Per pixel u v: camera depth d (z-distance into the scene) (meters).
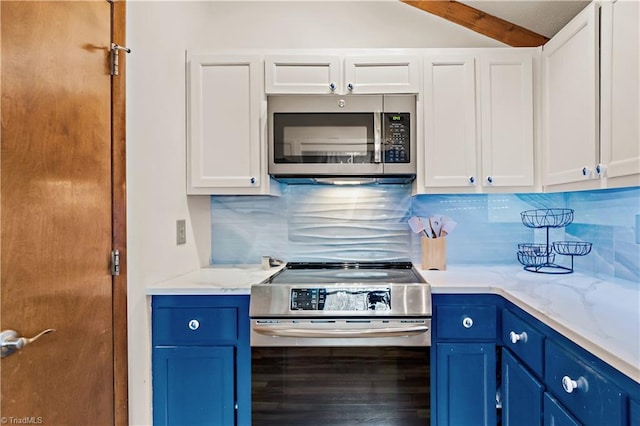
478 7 2.07
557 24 2.00
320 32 2.30
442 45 2.26
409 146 1.89
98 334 1.32
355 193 2.26
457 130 1.90
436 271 1.96
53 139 1.11
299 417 1.58
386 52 1.91
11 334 0.96
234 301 1.63
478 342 1.59
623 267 1.68
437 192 1.91
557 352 1.14
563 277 1.78
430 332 1.58
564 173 1.65
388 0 2.29
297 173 1.89
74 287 1.20
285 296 1.59
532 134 1.89
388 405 1.57
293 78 1.90
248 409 1.62
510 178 1.89
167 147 1.77
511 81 1.89
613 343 0.93
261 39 2.30
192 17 2.07
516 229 2.21
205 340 1.63
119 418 1.42
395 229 2.24
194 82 1.93
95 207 1.31
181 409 1.64
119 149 1.43
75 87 1.21
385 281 1.72
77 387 1.21
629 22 1.24
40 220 1.06
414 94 1.89
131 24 1.51
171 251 1.80
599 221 1.84
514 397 1.44
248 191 1.93
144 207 1.59
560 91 1.69
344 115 1.89
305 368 1.59
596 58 1.41
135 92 1.53
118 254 1.42
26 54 1.02
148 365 1.63
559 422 1.11
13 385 0.98
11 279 0.97
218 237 2.28
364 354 1.57
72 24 1.19
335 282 1.69
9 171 0.97
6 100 0.96
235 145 1.92
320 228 2.27
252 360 1.61
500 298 1.59
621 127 1.29
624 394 0.86
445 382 1.58
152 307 1.64
